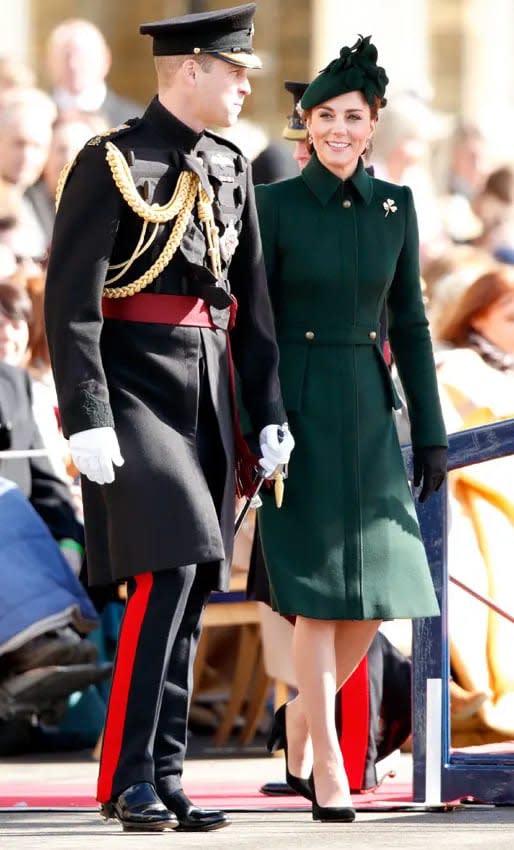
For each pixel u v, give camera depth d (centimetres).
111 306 1816
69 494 2911
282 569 1930
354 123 1966
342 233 1962
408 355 2031
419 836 1806
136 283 1803
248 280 1889
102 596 1927
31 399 2900
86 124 3900
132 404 1797
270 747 2119
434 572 2055
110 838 1789
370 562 1936
